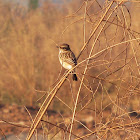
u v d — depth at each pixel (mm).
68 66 10633
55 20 16500
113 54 10477
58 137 8609
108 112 15359
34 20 19844
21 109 16953
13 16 21328
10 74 18859
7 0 22125
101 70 13453
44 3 19156
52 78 17672
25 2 22266
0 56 19391
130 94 7867
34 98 17812
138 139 7977
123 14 7727
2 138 12883
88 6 8688
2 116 16062
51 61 17984
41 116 7656
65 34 17094
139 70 8023
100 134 7961
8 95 18672
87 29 10023
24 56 19156
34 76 18297
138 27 14094
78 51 17906
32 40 19391
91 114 16250
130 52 10344
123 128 7645
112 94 15562
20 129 13875
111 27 8875
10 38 19938
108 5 7598
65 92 17172
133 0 7594
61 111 17109
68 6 14773
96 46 13391
